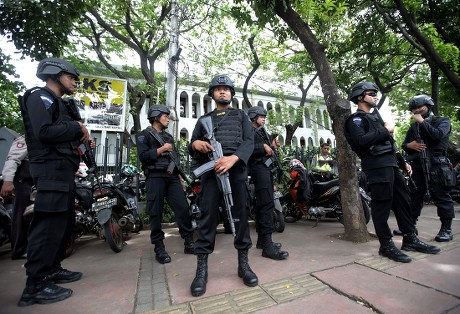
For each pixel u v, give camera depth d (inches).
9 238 155.3
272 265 109.7
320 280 91.4
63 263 127.8
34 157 88.5
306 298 79.3
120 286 96.4
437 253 116.3
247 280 89.7
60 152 90.3
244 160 91.2
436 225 177.9
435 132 138.7
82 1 208.7
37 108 85.5
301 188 198.1
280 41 206.5
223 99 104.9
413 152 153.3
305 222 220.1
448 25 346.9
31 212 134.6
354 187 149.4
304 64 463.8
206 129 98.5
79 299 86.7
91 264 125.4
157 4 427.5
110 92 284.5
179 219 140.2
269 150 134.4
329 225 200.7
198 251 92.7
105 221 135.6
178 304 79.4
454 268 98.7
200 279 88.4
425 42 279.1
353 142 120.4
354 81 427.2
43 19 195.8
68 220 100.9
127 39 453.7
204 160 102.5
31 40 205.2
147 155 132.3
